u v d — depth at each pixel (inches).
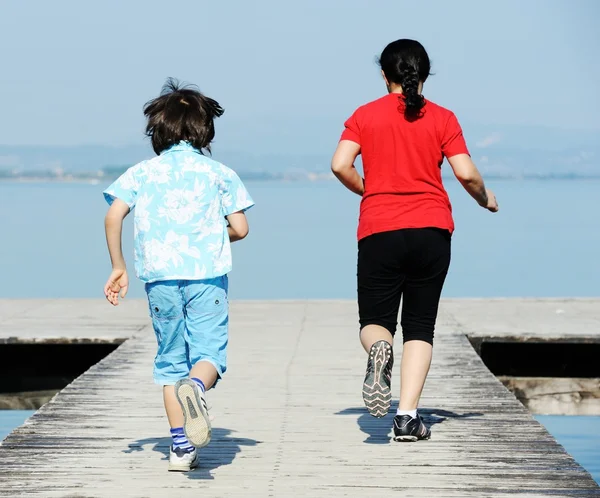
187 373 462.3
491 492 437.4
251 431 554.3
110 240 447.5
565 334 935.0
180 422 466.6
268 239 3868.1
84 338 933.2
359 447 515.5
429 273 496.4
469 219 5383.9
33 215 5516.7
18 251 3376.0
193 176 454.0
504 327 988.6
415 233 485.7
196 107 466.3
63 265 2901.1
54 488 442.9
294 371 764.0
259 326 1029.2
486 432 546.3
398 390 678.5
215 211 454.9
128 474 464.4
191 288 446.3
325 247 3511.3
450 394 657.6
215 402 640.4
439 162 498.3
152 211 450.6
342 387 695.7
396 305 506.3
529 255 3243.1
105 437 534.9
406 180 490.6
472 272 2711.6
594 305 1173.7
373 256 493.0
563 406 963.3
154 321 456.4
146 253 448.8
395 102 498.6
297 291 2261.3
